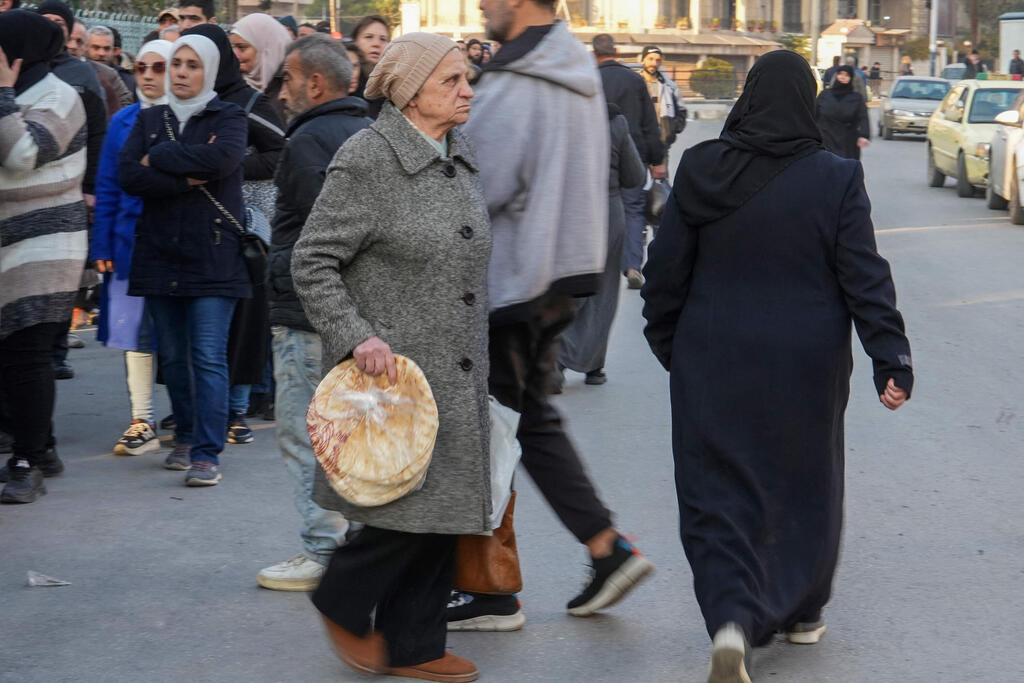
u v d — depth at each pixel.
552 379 5.25
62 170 6.91
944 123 25.78
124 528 6.67
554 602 5.64
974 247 17.66
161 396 10.00
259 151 7.78
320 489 4.62
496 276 4.96
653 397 9.80
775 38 86.31
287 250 5.68
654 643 5.20
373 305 4.52
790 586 4.63
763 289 4.73
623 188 9.92
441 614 4.81
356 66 8.43
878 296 4.60
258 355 8.38
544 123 4.96
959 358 10.99
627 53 77.44
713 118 57.66
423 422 4.42
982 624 5.39
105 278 8.07
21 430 7.07
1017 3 106.12
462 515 4.53
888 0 96.50
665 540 6.50
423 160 4.50
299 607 5.62
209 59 7.21
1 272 6.77
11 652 5.13
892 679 4.84
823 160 4.72
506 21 5.05
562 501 5.25
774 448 4.69
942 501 7.12
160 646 5.19
